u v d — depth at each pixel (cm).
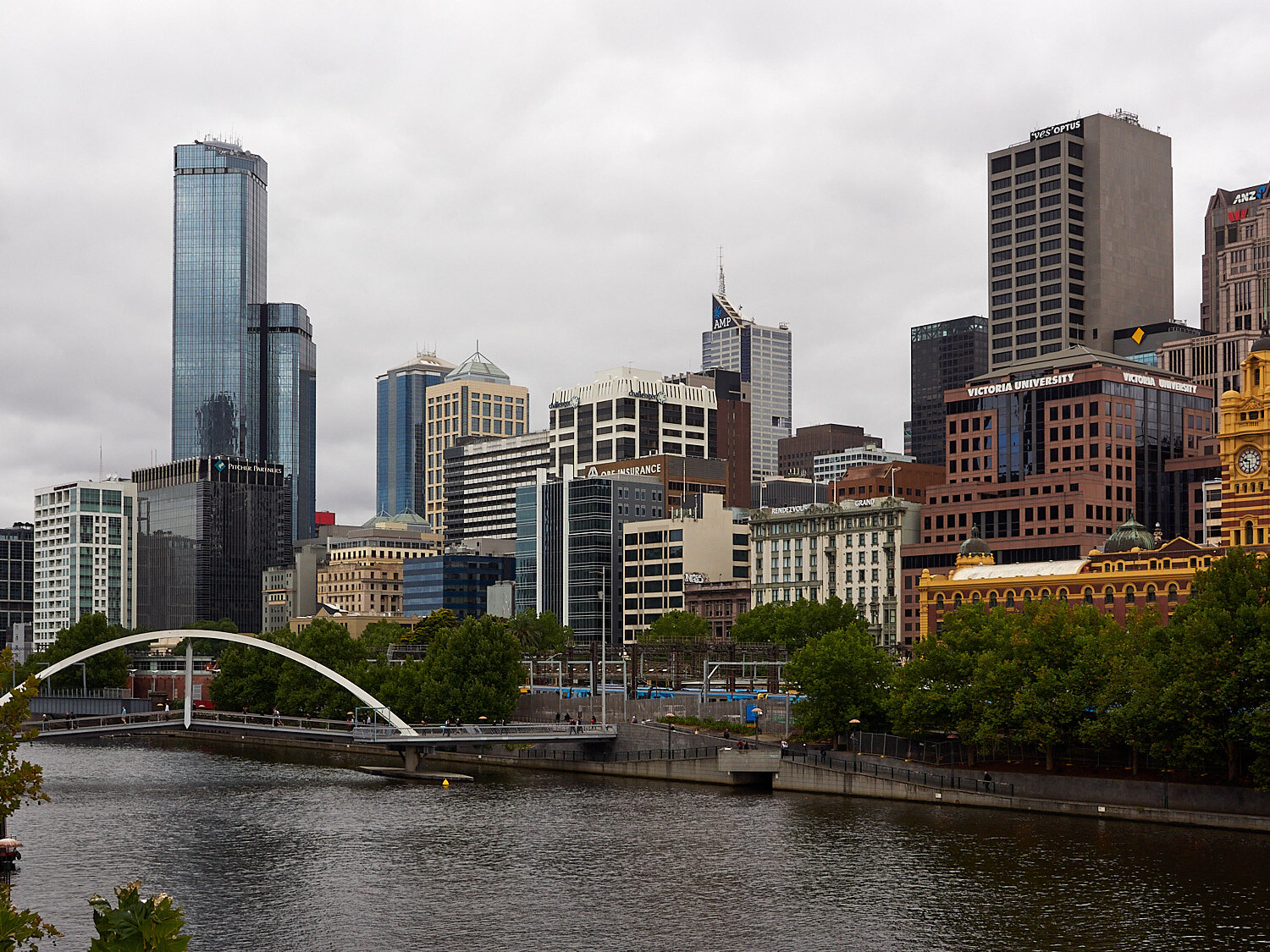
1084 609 16975
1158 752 13350
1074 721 14425
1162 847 11950
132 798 16388
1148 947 8975
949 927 9519
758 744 17500
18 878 11319
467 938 9388
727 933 9469
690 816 14412
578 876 11325
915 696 15750
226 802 15950
